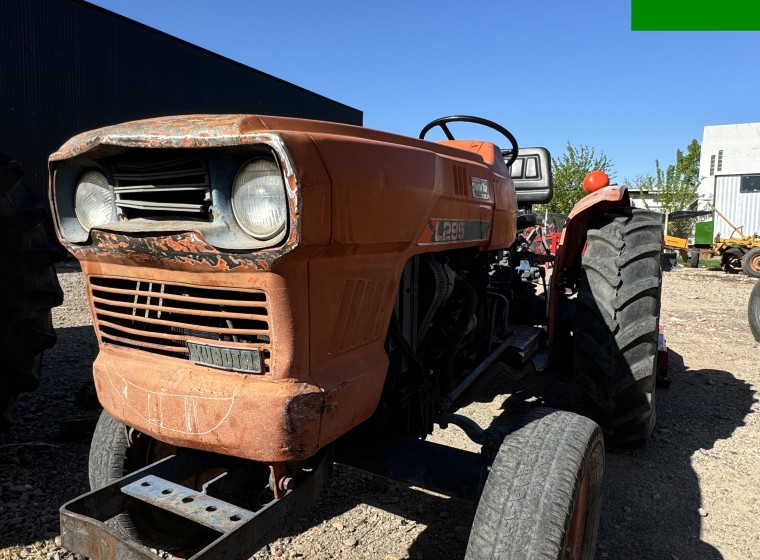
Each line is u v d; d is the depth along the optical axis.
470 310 2.48
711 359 5.54
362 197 1.44
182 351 1.54
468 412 4.01
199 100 18.83
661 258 3.20
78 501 1.51
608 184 3.73
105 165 1.55
